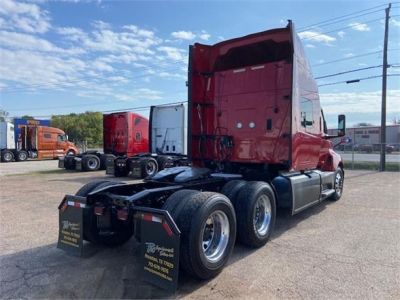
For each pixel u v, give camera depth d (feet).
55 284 12.80
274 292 12.11
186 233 12.42
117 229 16.40
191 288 12.48
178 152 53.62
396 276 13.50
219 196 13.96
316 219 23.38
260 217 17.70
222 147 23.35
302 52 21.83
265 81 21.52
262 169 22.35
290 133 19.90
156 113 56.65
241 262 15.10
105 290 12.30
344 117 29.40
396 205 28.45
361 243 17.87
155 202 15.12
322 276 13.51
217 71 23.94
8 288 12.48
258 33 21.43
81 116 272.92
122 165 53.72
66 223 15.58
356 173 59.98
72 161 67.97
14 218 23.70
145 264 12.54
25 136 104.22
